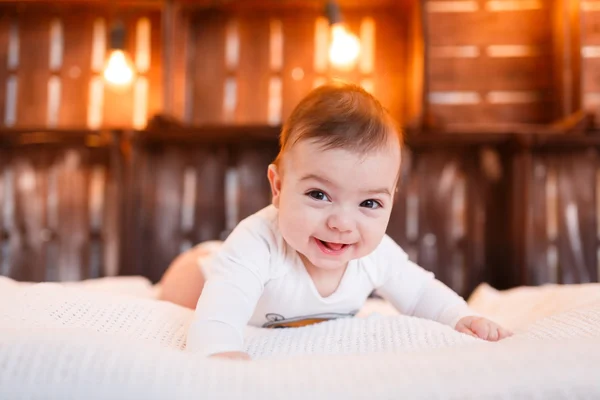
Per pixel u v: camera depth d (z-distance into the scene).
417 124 1.87
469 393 0.41
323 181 0.69
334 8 1.85
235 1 2.04
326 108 0.72
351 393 0.41
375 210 0.71
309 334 0.72
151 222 2.03
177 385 0.42
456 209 2.00
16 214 2.08
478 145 1.99
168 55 1.91
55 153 2.08
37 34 2.17
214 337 0.66
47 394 0.42
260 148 2.04
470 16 2.01
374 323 0.73
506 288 1.93
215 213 2.04
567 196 1.94
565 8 1.89
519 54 2.01
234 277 0.76
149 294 1.42
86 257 2.06
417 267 0.96
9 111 2.16
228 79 2.13
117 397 0.41
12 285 0.80
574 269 1.92
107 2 2.06
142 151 2.02
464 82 2.00
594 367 0.44
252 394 0.41
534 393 0.41
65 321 0.65
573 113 1.87
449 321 0.87
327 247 0.73
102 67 2.16
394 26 2.11
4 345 0.46
